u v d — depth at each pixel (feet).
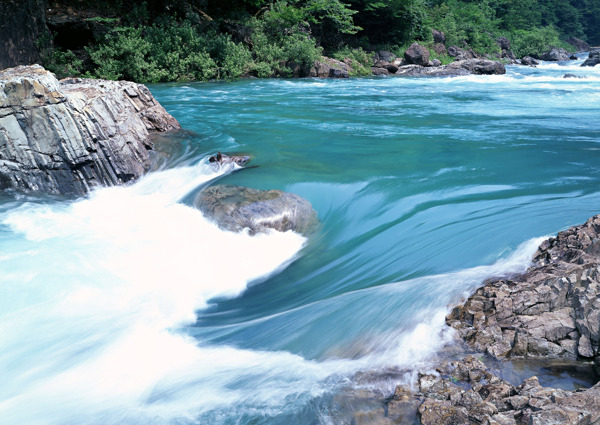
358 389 10.89
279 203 21.24
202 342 13.91
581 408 9.17
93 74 69.41
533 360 11.38
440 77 95.86
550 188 22.44
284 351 12.76
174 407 11.05
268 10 98.43
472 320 12.67
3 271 17.34
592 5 306.76
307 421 10.10
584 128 36.99
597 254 13.83
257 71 85.15
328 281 17.03
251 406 10.75
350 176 24.64
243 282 17.85
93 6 76.28
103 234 20.79
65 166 24.62
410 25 126.72
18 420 11.04
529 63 143.54
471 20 167.94
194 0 89.81
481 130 36.50
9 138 24.08
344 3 116.67
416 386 10.77
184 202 23.32
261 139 33.09
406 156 28.63
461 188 22.90
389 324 13.06
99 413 11.14
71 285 16.93
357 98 57.31
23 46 61.36
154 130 32.83
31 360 13.24
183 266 18.54
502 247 16.10
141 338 14.26
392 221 20.40
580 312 11.89
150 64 71.46
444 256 16.47
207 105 49.34
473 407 9.72
